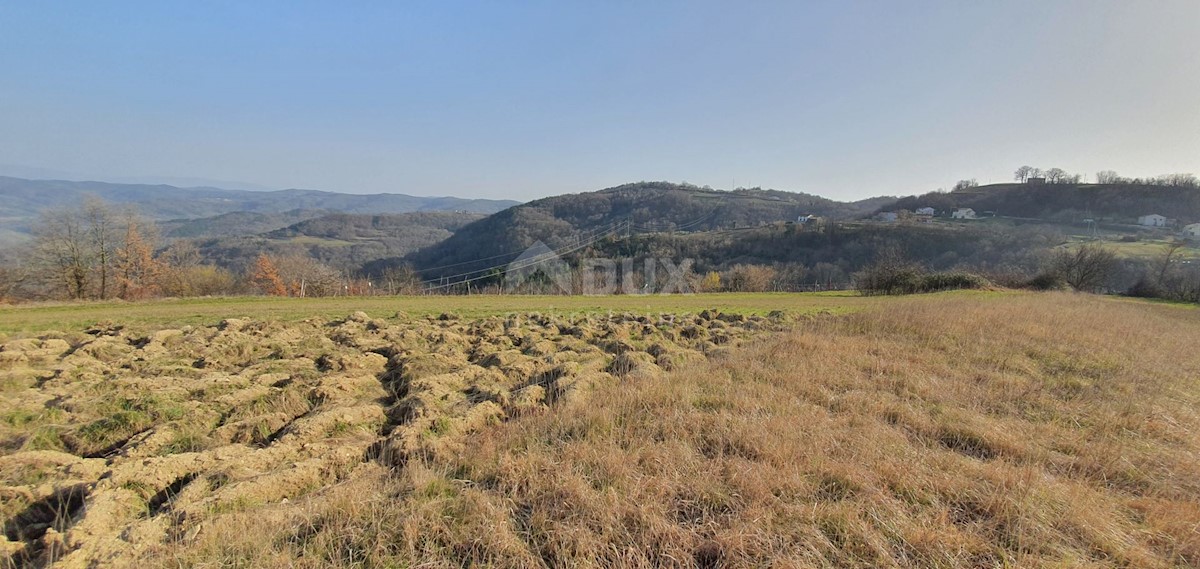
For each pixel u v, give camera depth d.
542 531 3.89
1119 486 4.89
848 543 3.75
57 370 7.75
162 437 5.45
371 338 11.45
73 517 4.03
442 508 4.15
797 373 8.05
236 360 9.12
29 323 13.48
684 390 7.02
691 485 4.51
